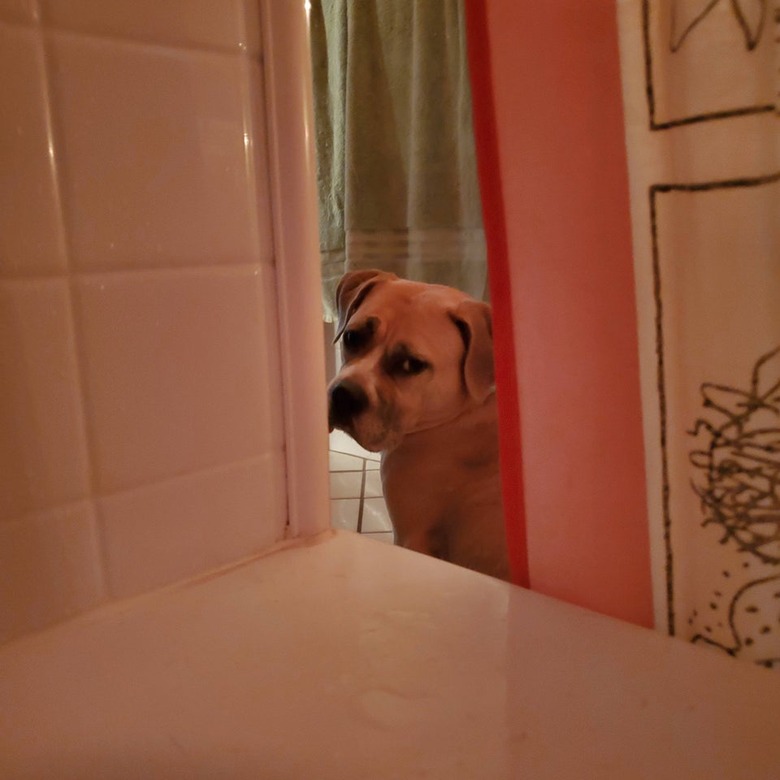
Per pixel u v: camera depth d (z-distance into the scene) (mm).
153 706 365
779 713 352
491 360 980
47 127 379
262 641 414
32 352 387
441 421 1021
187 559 469
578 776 316
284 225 490
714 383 383
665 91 367
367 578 482
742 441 382
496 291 452
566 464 446
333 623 430
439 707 359
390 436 982
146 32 411
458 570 494
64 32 380
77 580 420
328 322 1454
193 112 438
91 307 406
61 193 388
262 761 332
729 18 349
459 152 1249
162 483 450
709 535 403
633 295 397
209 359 464
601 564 443
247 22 460
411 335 997
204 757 337
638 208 381
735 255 365
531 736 339
